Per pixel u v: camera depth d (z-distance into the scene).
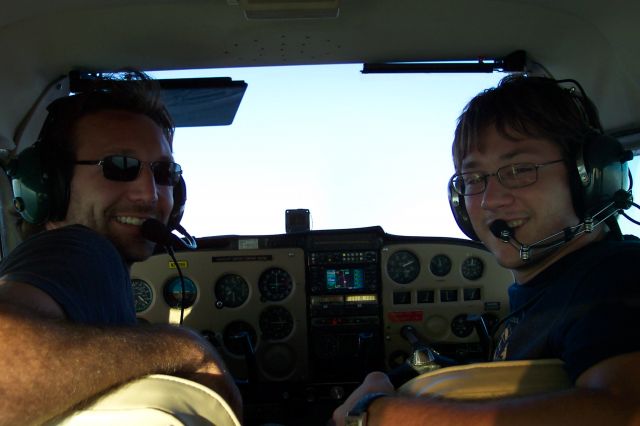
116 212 1.43
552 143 1.16
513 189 1.17
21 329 0.73
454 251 3.35
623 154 1.21
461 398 0.89
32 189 1.36
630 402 0.73
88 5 1.86
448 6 1.95
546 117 1.14
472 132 1.23
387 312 3.35
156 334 0.91
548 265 1.16
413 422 0.83
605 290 0.89
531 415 0.75
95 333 0.81
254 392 3.10
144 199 1.44
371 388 1.15
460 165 1.34
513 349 1.09
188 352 0.93
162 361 0.86
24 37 1.98
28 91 2.19
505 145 1.18
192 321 3.27
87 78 2.34
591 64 2.09
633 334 0.80
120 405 0.77
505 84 1.21
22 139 2.24
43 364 0.72
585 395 0.75
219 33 2.10
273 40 2.18
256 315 3.29
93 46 2.14
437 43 2.23
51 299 0.88
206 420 0.79
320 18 1.96
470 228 1.51
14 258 1.00
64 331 0.77
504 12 1.98
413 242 3.35
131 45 2.16
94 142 1.40
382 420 0.86
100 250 1.12
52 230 1.11
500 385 0.89
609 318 0.84
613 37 1.88
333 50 2.28
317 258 3.32
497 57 2.34
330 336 3.33
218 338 3.27
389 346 3.37
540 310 1.05
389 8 1.96
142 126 1.47
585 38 2.00
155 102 1.54
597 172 1.13
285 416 3.15
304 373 3.30
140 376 0.81
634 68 1.90
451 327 3.39
